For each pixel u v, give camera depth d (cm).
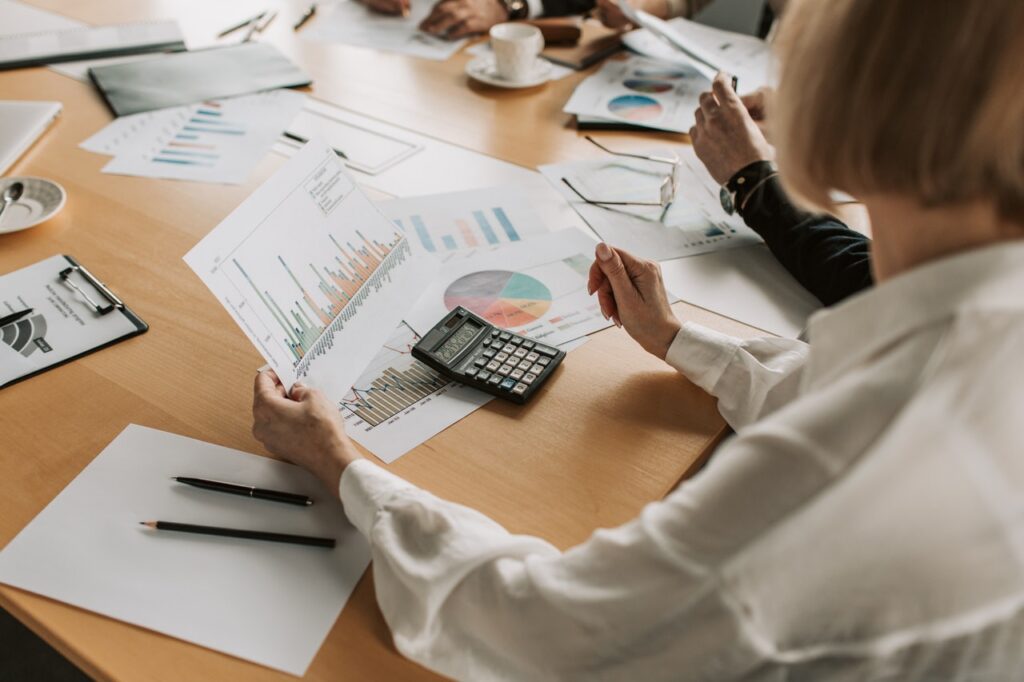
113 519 70
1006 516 39
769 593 43
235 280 73
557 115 140
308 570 66
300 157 83
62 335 90
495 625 55
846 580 42
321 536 69
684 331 85
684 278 102
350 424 79
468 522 62
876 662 45
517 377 83
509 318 93
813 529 41
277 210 79
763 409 79
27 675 138
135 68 148
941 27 37
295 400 75
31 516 70
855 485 40
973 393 39
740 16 197
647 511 49
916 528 40
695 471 78
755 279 102
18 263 101
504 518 70
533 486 73
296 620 62
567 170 124
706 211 115
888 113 39
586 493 73
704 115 115
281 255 79
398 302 92
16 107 133
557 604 51
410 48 162
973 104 37
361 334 85
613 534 50
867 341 45
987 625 43
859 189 44
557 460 76
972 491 39
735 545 43
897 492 40
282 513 71
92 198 114
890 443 39
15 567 65
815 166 44
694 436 79
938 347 40
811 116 42
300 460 73
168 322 93
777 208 103
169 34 163
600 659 50
